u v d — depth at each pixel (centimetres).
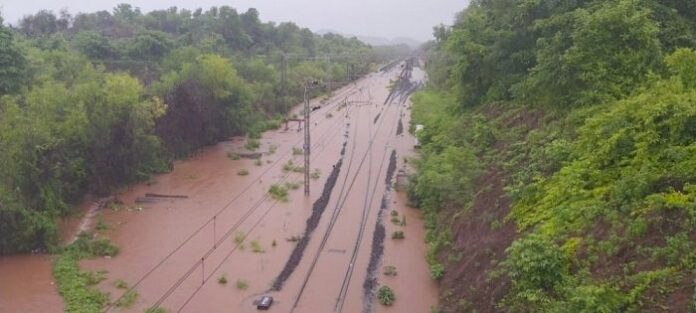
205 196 3812
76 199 3509
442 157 3275
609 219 1670
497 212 2406
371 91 9831
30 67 4634
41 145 3122
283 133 6088
